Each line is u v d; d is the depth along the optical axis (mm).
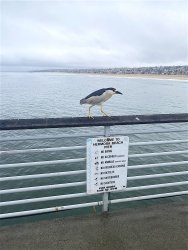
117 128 25062
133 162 16766
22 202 3627
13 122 3234
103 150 3721
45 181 13641
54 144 21594
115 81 193250
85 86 125938
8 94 73562
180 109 50031
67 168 15797
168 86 136750
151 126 26375
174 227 3867
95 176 3805
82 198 11203
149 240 3602
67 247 3439
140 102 58156
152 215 4113
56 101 58062
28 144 21547
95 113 26172
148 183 13102
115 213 4113
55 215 7461
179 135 24641
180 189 12219
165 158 17594
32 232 3684
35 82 168250
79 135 3605
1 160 17781
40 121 3305
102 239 3590
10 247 3416
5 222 6883
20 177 3535
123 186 3969
